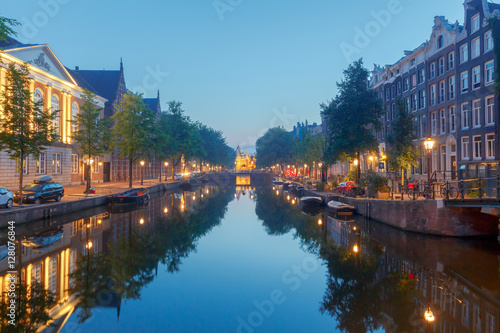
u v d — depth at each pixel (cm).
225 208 3341
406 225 1969
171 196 4494
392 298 1052
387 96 4188
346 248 1686
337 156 3462
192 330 863
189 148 6334
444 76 2980
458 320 889
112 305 991
